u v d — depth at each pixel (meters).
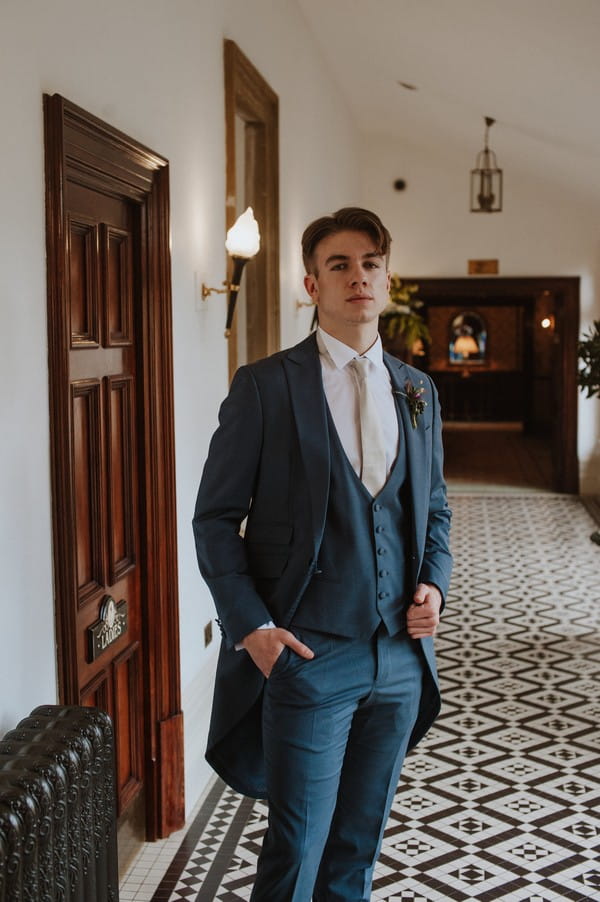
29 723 2.52
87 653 3.21
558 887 3.59
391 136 13.09
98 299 3.29
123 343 3.55
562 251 12.96
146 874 3.66
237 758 2.69
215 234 4.82
